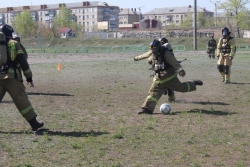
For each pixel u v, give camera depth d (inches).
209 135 317.7
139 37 3563.0
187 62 1213.7
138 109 438.0
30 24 3969.0
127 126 349.4
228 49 673.0
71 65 1134.4
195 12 2252.7
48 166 244.8
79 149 278.7
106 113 412.8
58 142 296.5
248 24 3329.2
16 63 317.7
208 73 852.0
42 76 813.9
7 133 324.2
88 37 3676.2
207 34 3267.7
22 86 323.0
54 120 375.2
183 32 3376.0
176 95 543.8
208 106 454.3
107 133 323.6
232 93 559.8
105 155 266.5
